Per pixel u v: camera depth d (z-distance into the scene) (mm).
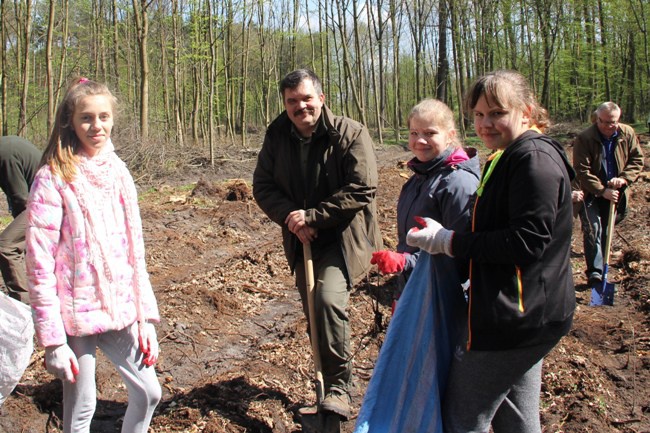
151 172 14414
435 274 2674
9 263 5059
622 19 26781
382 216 9797
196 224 9086
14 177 5016
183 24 19438
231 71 25422
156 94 24172
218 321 5430
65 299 2729
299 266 3932
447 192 3158
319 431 3547
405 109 47188
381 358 2746
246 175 15445
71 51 22672
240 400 3971
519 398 2613
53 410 3814
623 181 6020
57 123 2754
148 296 2969
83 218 2734
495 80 2467
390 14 26359
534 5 25781
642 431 3617
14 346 3057
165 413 3852
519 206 2314
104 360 4414
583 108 30875
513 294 2371
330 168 3768
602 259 6184
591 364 4387
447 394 2574
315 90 3666
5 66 16703
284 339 5062
